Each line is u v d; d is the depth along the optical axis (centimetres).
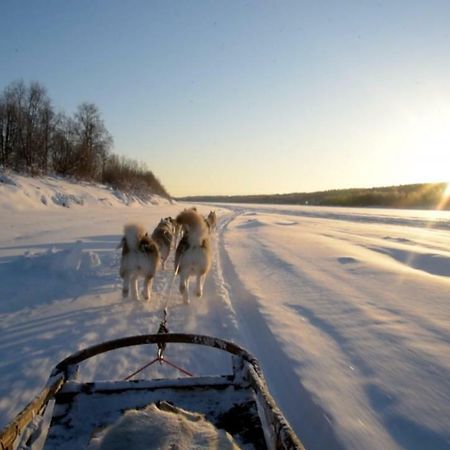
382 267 1012
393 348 497
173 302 746
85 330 579
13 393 401
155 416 204
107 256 1130
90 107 4841
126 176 5609
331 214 4459
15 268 880
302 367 455
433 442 321
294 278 929
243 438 237
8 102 3703
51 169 4119
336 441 329
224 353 511
